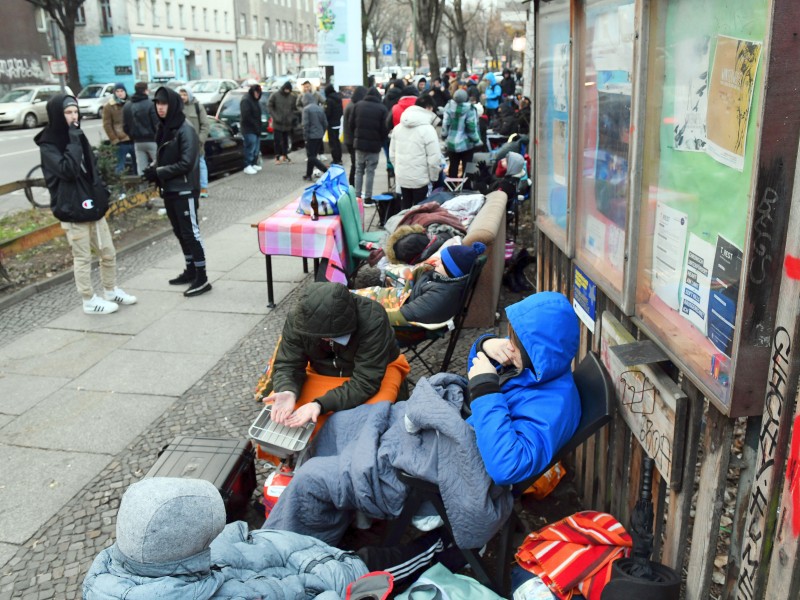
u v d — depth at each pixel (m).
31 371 5.27
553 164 4.18
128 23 44.69
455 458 2.62
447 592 2.55
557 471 3.45
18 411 4.66
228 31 58.28
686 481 2.26
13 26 37.19
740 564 1.95
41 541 3.41
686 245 2.15
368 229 9.04
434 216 6.37
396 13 66.62
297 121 18.00
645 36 2.31
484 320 5.61
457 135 11.01
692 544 2.23
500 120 16.69
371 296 4.85
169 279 7.40
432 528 2.83
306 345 3.34
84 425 4.47
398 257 5.50
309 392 3.38
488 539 2.64
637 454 2.74
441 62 93.81
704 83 2.00
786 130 1.64
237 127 16.31
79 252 6.18
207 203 11.25
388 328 3.38
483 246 4.72
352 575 2.51
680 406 2.19
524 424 2.57
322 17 15.69
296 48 72.94
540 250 4.72
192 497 1.89
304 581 2.38
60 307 6.61
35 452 4.17
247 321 6.19
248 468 3.46
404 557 2.80
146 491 1.87
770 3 1.57
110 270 6.46
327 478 2.83
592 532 2.58
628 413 2.65
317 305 3.16
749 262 1.73
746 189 1.79
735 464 2.04
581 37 3.26
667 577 2.28
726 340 1.91
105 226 6.32
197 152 6.59
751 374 1.81
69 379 5.12
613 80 2.82
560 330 2.62
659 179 2.34
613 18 2.80
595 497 3.22
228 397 4.80
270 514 2.94
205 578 1.97
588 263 3.22
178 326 6.10
